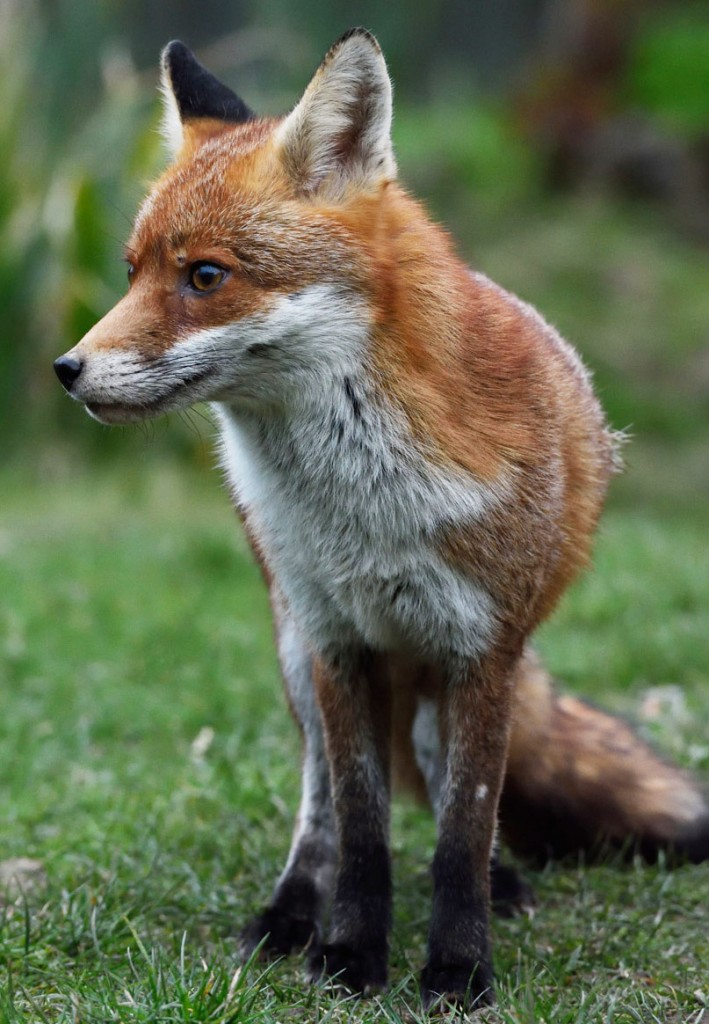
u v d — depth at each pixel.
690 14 45.62
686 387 32.44
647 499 26.75
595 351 33.44
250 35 31.77
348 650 8.35
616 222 40.03
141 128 26.06
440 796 8.31
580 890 9.61
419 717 9.27
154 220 7.95
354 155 8.07
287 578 8.30
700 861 9.98
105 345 7.70
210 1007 7.19
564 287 36.84
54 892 9.23
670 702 13.39
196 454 25.27
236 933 8.95
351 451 7.80
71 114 28.67
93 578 17.92
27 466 24.91
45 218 24.86
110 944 8.49
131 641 15.56
